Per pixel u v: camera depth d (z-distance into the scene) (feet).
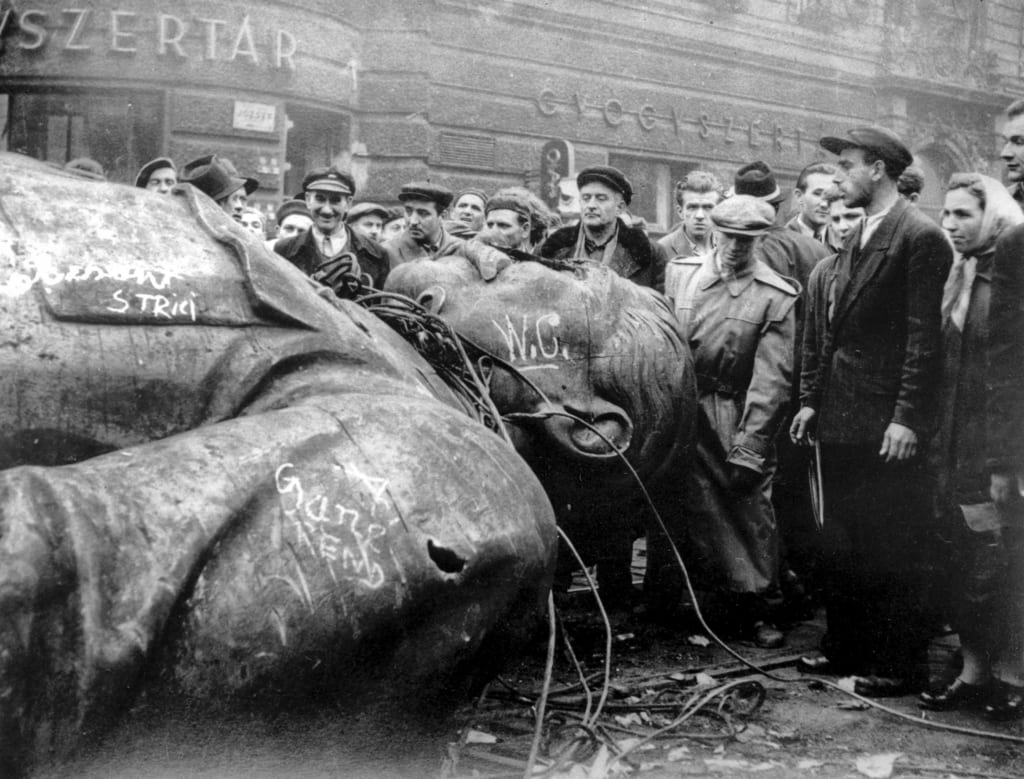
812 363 15.79
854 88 62.39
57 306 8.60
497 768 11.15
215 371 9.07
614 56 53.62
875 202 14.97
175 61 42.22
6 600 6.82
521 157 50.62
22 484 7.30
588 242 19.61
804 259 19.95
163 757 7.58
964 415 13.88
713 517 17.08
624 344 14.38
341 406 8.80
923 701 13.91
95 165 24.98
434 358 12.43
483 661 9.12
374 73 47.32
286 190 46.11
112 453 8.03
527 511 9.14
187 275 9.23
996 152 68.39
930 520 14.23
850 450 14.75
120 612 7.23
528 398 13.71
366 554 8.11
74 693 7.06
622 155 54.85
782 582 18.79
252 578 7.74
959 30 66.03
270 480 8.07
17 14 42.24
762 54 58.70
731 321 16.97
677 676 14.93
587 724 11.64
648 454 14.52
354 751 8.38
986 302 13.97
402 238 23.08
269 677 7.75
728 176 57.98
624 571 18.40
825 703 14.17
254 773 7.98
